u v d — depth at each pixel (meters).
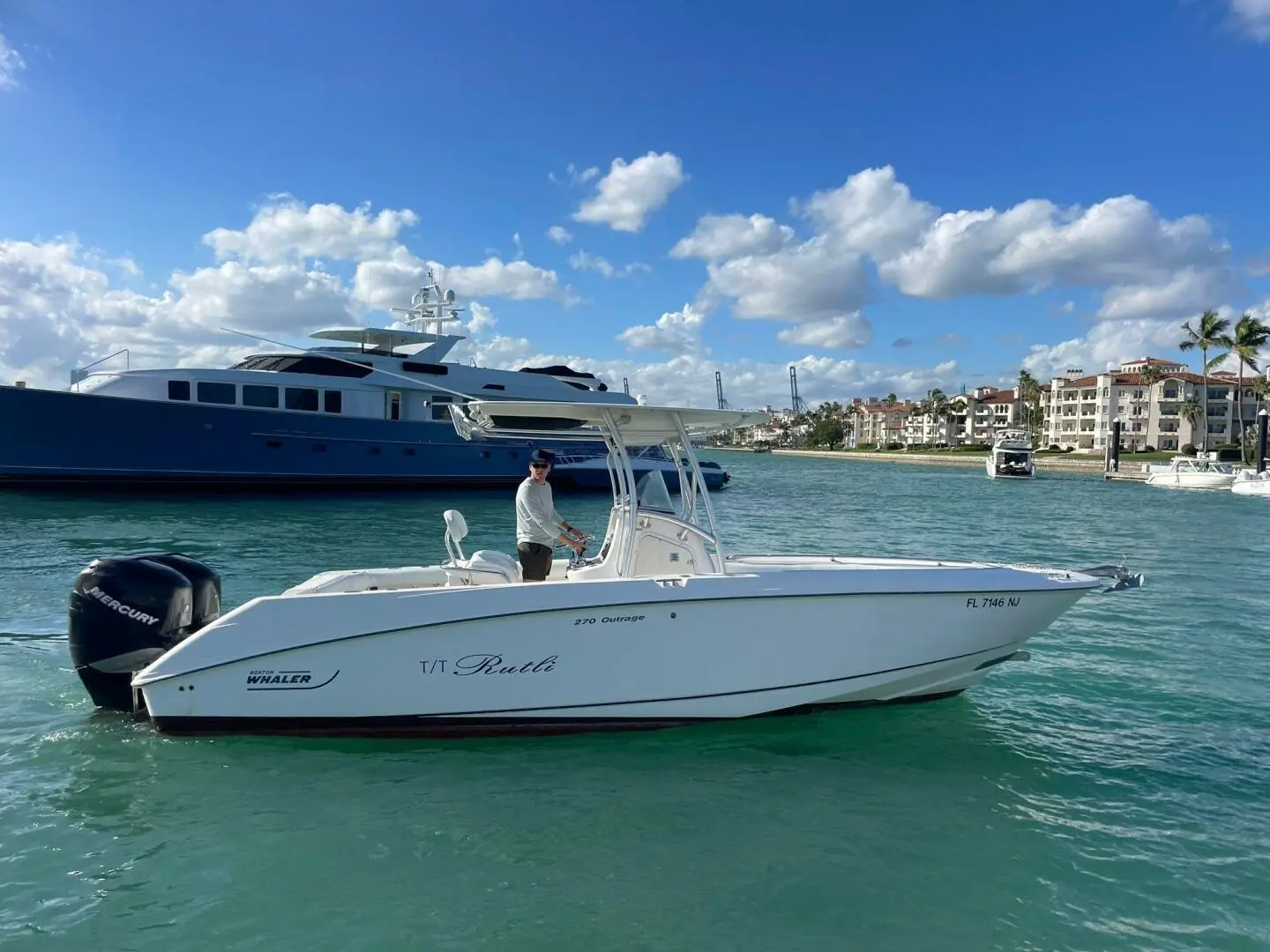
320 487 25.95
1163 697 7.32
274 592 11.23
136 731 5.77
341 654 5.50
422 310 30.38
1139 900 4.14
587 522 22.28
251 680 5.49
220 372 24.16
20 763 5.29
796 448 193.50
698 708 5.95
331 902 3.95
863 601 6.10
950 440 145.88
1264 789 5.47
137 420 22.89
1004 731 6.39
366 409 26.47
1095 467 76.44
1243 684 7.74
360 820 4.73
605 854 4.45
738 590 5.82
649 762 5.58
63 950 3.55
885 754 5.86
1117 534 22.73
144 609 5.74
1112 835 4.81
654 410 5.97
